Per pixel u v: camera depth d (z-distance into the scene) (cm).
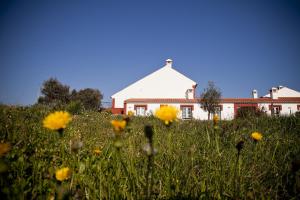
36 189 207
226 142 411
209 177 239
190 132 535
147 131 167
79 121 730
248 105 3102
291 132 544
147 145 169
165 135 441
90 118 877
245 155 317
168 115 185
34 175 233
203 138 442
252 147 371
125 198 205
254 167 279
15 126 390
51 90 4544
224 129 521
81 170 239
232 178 231
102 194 207
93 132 508
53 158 273
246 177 243
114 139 198
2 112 615
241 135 484
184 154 307
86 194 208
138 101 3288
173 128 572
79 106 1262
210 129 542
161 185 223
